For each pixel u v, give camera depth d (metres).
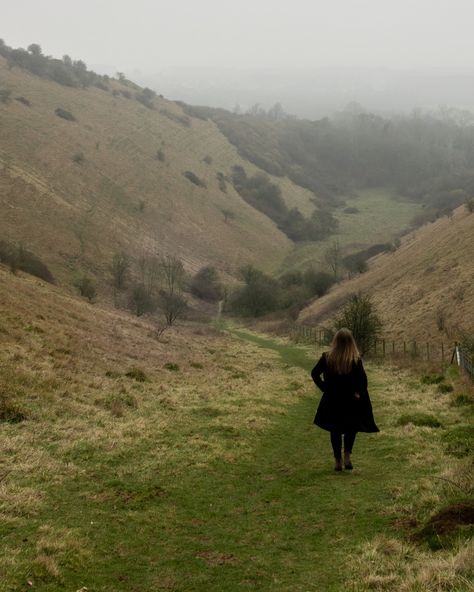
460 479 6.90
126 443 9.67
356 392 8.00
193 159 137.88
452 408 13.34
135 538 5.81
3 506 6.27
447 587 4.24
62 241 73.19
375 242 113.75
